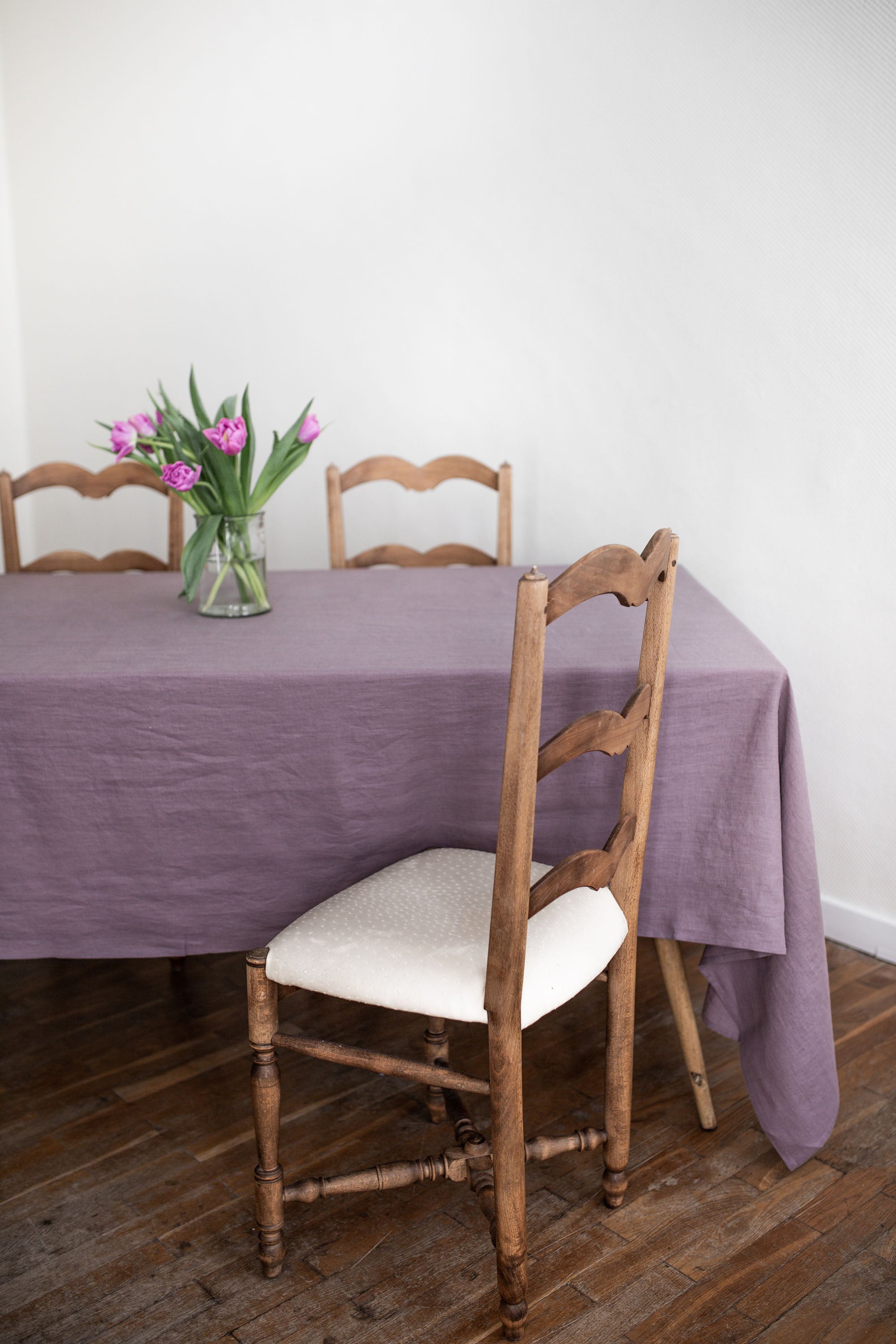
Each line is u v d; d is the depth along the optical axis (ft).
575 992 4.20
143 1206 4.93
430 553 7.92
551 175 7.84
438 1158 4.52
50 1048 6.15
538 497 8.53
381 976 4.09
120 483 7.80
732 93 6.84
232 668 4.74
